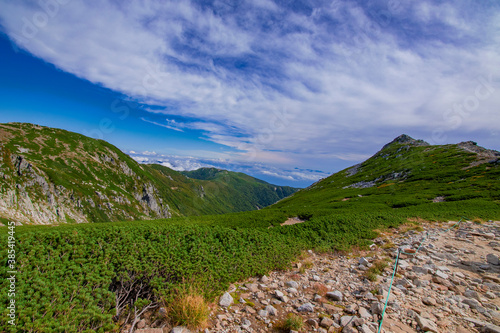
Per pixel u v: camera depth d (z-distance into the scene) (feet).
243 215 114.83
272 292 26.61
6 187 296.71
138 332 17.06
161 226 39.88
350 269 34.88
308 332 18.47
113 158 628.28
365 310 21.31
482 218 70.54
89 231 28.37
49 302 16.63
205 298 22.15
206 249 34.37
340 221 71.61
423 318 19.42
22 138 472.03
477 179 160.04
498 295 23.75
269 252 39.83
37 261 19.65
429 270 30.58
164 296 20.68
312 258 43.27
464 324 19.03
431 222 71.46
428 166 233.55
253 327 19.29
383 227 65.57
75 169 477.77
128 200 530.68
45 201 345.92
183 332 17.35
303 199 256.11
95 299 18.49
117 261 23.94
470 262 32.96
